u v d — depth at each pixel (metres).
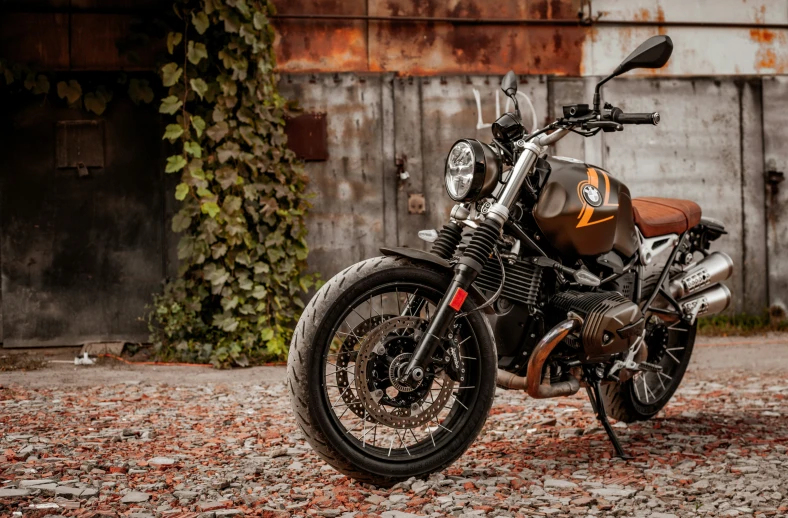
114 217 6.45
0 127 6.34
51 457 3.17
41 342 6.38
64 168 6.40
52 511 2.45
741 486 2.84
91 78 6.39
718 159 7.54
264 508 2.56
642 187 7.42
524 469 3.08
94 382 5.16
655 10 7.34
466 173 2.89
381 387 2.84
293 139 6.76
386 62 6.95
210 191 6.17
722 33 7.52
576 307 3.13
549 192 3.09
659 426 3.86
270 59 6.34
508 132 3.09
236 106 6.26
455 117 7.02
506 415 4.09
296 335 2.74
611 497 2.71
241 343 6.07
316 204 6.82
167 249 6.50
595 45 7.27
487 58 7.09
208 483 2.82
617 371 3.42
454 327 2.98
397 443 3.52
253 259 6.20
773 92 7.60
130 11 6.37
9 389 4.82
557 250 3.15
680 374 4.09
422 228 6.97
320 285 6.75
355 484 2.87
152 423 3.91
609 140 7.36
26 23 6.31
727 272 3.99
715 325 7.32
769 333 7.19
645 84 7.39
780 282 7.62
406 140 6.95
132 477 2.90
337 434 2.76
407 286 2.89
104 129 6.44
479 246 2.88
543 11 7.14
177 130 6.04
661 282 3.73
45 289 6.39
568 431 3.74
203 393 4.80
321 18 6.80
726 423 3.90
